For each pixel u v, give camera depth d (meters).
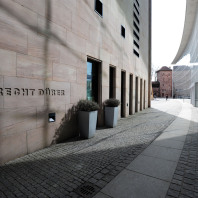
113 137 6.45
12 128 4.22
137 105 15.97
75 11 6.47
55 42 5.53
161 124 9.25
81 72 6.89
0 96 3.95
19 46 4.36
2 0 3.96
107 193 2.79
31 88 4.73
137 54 15.75
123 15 11.45
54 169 3.70
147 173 3.49
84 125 6.22
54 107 5.56
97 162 4.08
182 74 80.94
